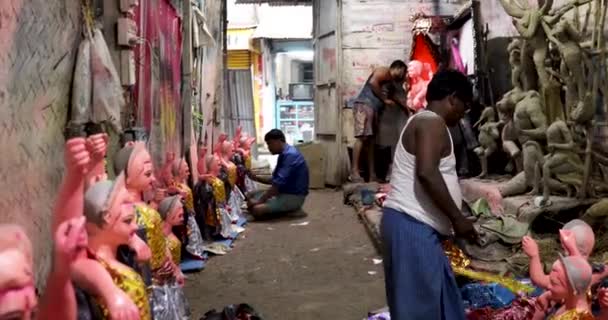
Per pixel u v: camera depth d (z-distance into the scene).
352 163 10.81
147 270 3.25
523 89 7.15
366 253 6.54
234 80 15.83
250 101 15.94
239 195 8.69
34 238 3.29
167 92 6.42
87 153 2.33
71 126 3.76
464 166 8.91
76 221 2.11
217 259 6.41
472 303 3.98
